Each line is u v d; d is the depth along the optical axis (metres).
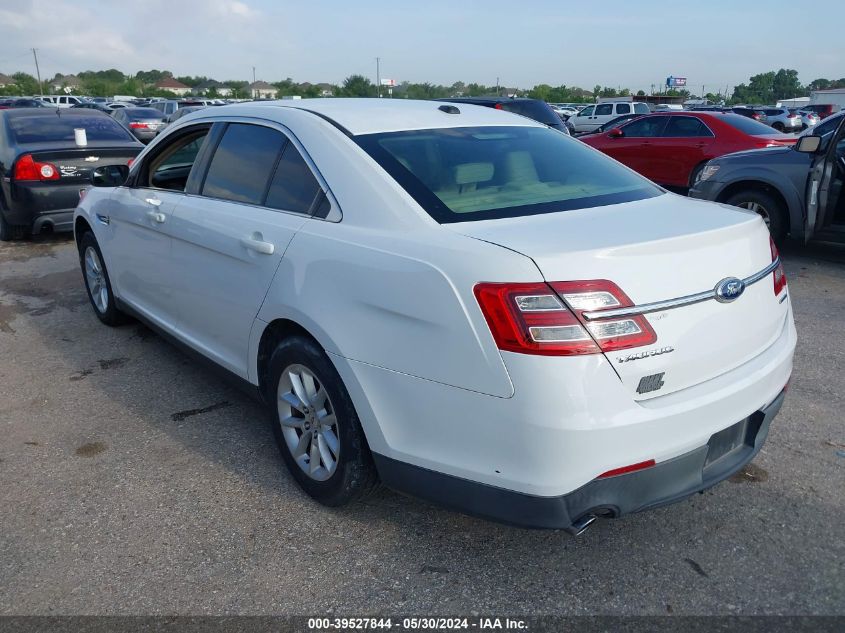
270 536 2.91
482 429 2.34
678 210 2.89
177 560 2.77
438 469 2.50
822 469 3.35
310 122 3.24
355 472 2.84
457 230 2.57
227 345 3.59
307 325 2.85
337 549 2.83
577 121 29.38
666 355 2.33
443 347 2.39
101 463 3.50
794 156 7.24
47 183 7.96
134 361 4.79
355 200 2.87
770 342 2.78
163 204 4.04
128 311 4.91
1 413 4.05
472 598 2.56
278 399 3.19
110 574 2.70
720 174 7.79
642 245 2.32
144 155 4.49
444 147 3.14
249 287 3.25
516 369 2.23
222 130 3.80
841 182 6.98
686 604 2.51
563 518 2.31
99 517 3.05
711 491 3.18
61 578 2.67
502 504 2.37
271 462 3.49
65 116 9.12
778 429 3.74
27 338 5.26
